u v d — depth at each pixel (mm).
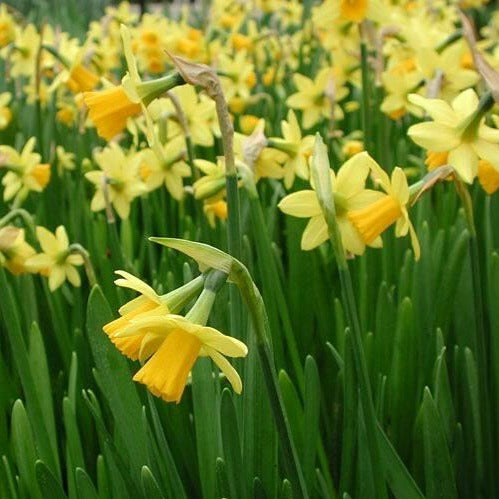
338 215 643
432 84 903
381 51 1019
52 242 827
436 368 702
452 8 1739
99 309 663
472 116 615
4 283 688
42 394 729
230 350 521
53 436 732
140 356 537
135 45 1428
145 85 639
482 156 620
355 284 860
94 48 1230
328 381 815
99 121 673
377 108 1026
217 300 715
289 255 839
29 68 1360
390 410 744
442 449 647
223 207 890
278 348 765
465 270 775
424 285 770
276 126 1196
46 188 1090
